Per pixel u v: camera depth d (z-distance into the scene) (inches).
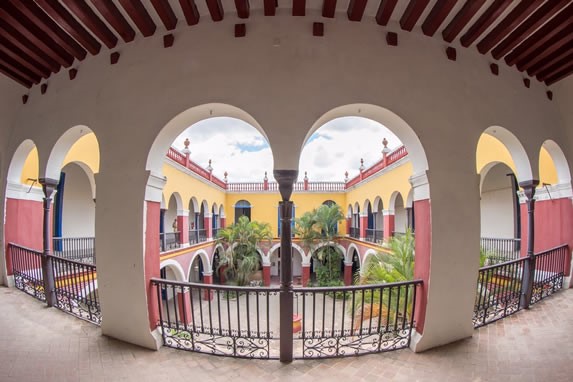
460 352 144.0
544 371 126.5
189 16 141.4
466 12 133.8
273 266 831.7
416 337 149.6
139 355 140.6
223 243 657.0
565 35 149.4
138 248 147.3
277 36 146.7
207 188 637.9
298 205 796.0
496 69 171.0
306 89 144.3
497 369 129.5
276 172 139.9
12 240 235.0
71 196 446.3
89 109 165.2
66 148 194.5
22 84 201.0
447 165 152.1
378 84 147.5
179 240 488.1
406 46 152.3
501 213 432.8
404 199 444.8
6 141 219.6
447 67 157.4
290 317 139.2
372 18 151.4
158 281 151.6
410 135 153.9
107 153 155.7
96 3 127.9
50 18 144.2
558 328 165.9
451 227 150.2
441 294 148.9
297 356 141.9
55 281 197.6
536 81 195.2
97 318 174.2
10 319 173.2
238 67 145.7
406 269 248.5
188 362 136.0
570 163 217.6
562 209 239.5
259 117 142.6
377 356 142.6
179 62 149.8
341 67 146.4
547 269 229.0
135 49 156.6
